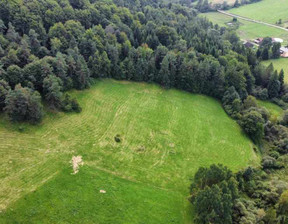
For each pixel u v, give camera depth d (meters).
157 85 92.06
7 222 42.53
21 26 83.38
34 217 44.00
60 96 66.94
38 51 78.06
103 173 54.69
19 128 59.25
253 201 51.47
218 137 73.38
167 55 88.75
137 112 76.56
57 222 43.94
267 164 64.62
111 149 61.25
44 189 48.59
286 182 58.28
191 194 51.00
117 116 72.94
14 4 83.56
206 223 43.84
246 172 58.28
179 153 64.50
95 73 85.25
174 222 47.25
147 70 90.50
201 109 84.75
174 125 74.44
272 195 52.03
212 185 45.59
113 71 88.75
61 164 54.53
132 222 46.03
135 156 60.81
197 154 65.50
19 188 47.84
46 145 58.00
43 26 89.56
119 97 81.50
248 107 84.94
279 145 72.81
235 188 48.59
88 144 61.19
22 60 71.19
